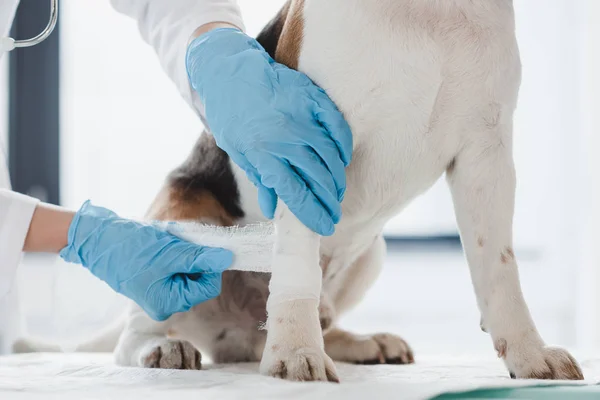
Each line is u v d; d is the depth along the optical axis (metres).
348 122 1.71
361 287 2.30
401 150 1.76
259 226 1.78
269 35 2.05
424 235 5.48
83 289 1.93
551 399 1.26
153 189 5.19
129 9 2.29
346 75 1.67
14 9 2.09
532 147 5.00
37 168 5.27
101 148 5.22
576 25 4.39
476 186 1.77
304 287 1.60
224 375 1.54
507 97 1.73
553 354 1.60
